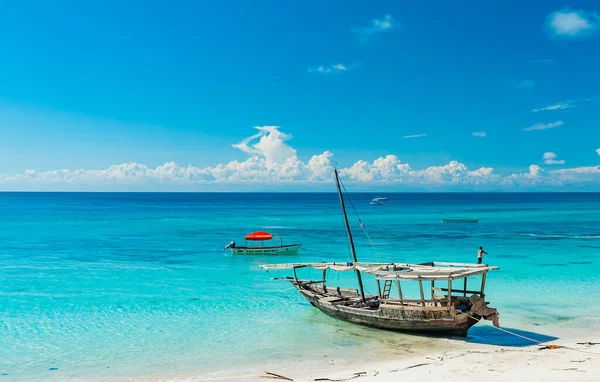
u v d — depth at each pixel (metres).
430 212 135.75
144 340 19.61
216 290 30.20
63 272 36.72
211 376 15.40
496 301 26.52
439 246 53.62
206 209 158.25
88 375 15.63
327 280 34.16
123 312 24.39
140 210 146.62
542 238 61.66
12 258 44.16
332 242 58.81
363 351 18.03
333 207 180.38
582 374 14.32
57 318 23.17
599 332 20.39
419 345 18.75
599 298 27.33
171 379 15.17
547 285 31.23
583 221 94.00
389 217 111.00
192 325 21.95
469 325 19.03
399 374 14.82
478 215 118.31
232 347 18.66
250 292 29.56
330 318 23.25
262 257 46.00
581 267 38.72
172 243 56.94
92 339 19.73
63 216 110.88
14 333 20.58
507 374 14.46
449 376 14.41
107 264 40.97
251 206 190.75
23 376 15.55
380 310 20.39
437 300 20.25
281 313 24.25
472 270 19.83
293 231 73.38
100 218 103.94
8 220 95.75
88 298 27.73
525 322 22.11
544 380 13.77
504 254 46.62
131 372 15.90
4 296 28.17
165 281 33.38
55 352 18.05
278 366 16.36
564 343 18.62
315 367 16.19
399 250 50.44
